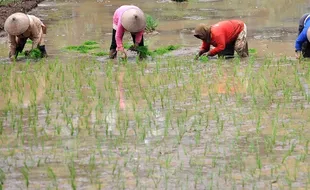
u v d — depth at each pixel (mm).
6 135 14188
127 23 20969
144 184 11398
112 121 15016
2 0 33500
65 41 25469
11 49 21953
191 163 12312
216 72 19641
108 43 24828
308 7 32344
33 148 13344
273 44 23750
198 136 13734
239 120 14844
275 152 12781
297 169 11883
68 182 11562
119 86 18281
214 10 32250
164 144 13383
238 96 16828
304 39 20641
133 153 12914
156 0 36594
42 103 16719
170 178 11633
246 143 13336
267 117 15023
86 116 15414
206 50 21625
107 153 12945
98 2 36375
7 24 21375
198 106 16062
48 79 19141
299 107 15766
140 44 21984
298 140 13422
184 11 32125
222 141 13492
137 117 15000
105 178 11703
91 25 28891
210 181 11453
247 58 21672
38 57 22359
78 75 19594
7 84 18688
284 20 28766
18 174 11992
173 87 18000
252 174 11711
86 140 13758
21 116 15531
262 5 33594
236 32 21484
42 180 11695
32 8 34188
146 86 18172
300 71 19406
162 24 28609
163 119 15094
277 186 11180
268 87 17703
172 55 22422
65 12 32906
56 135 14109
